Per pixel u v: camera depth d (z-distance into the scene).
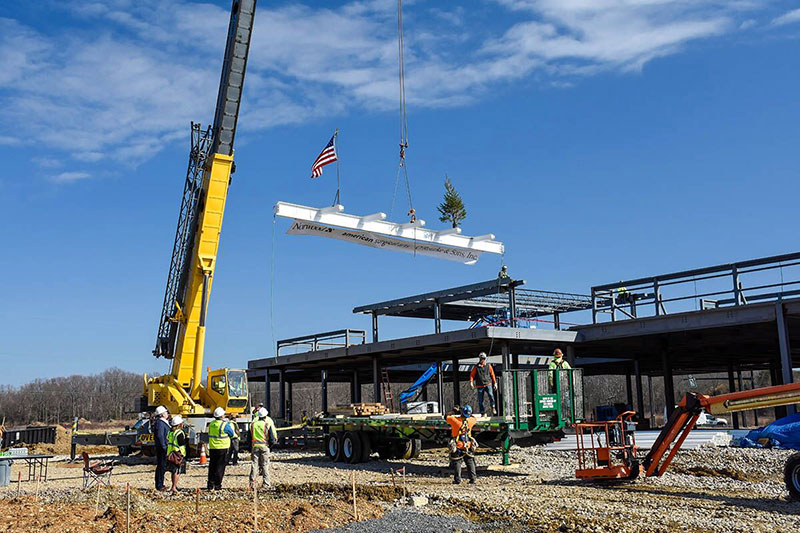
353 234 27.72
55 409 106.69
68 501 14.09
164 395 24.61
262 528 10.95
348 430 23.61
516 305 31.08
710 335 27.52
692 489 15.17
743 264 23.19
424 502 13.55
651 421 43.28
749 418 57.31
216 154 23.16
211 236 23.52
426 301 31.69
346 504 13.06
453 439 16.89
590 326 27.11
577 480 16.97
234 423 22.78
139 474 21.06
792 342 30.86
